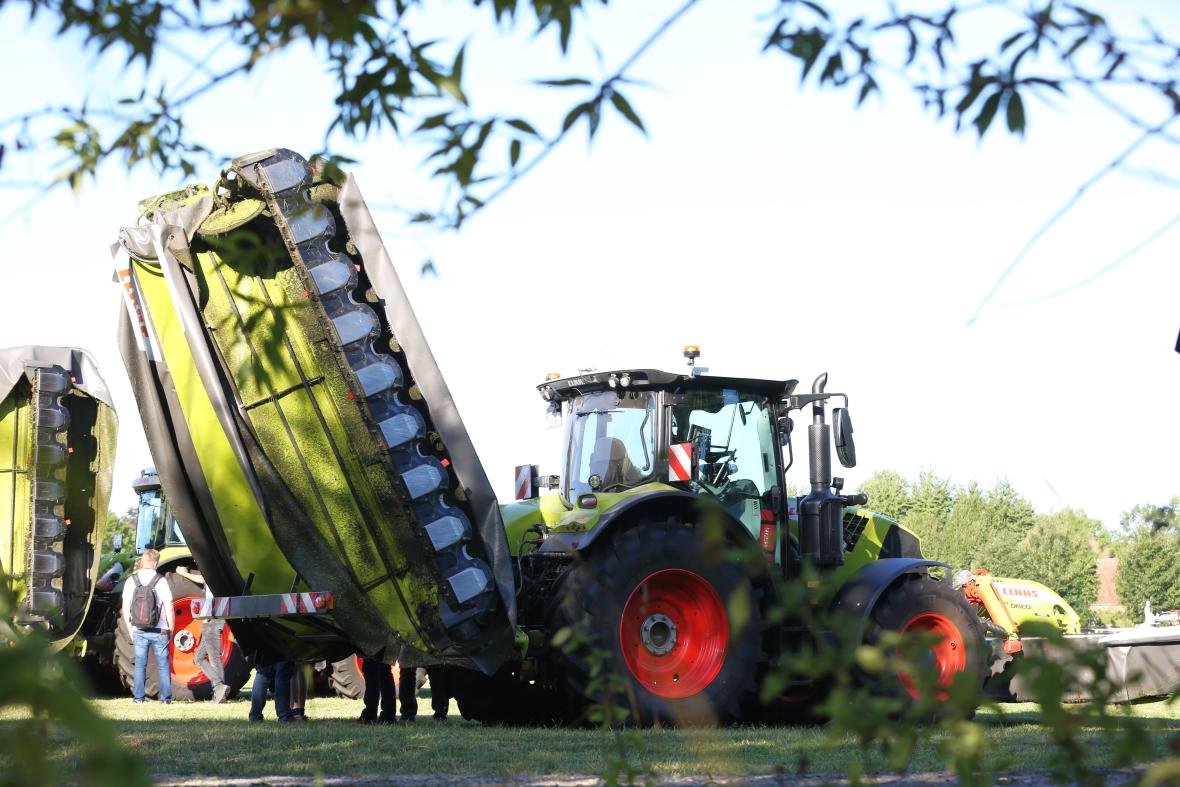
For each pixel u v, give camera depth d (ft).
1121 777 28.60
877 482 640.17
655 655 102.99
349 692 161.89
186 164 18.69
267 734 88.79
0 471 129.70
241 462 96.17
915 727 16.85
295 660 106.93
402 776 62.44
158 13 14.30
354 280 93.09
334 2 14.15
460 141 16.21
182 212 92.63
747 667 103.65
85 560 133.49
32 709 8.95
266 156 89.35
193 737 85.10
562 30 15.02
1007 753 71.46
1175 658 112.88
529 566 110.01
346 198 91.40
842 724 16.40
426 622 96.84
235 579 101.14
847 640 16.57
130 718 112.47
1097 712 16.03
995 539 397.60
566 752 75.00
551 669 101.04
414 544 96.17
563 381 118.32
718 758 23.81
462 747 78.69
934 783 60.44
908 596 111.34
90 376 135.64
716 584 104.47
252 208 92.07
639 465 111.86
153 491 184.65
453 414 96.37
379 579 97.35
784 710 109.29
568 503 115.44
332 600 97.30
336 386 95.04
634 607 102.89
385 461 94.17
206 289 94.58
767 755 71.41
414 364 95.50
